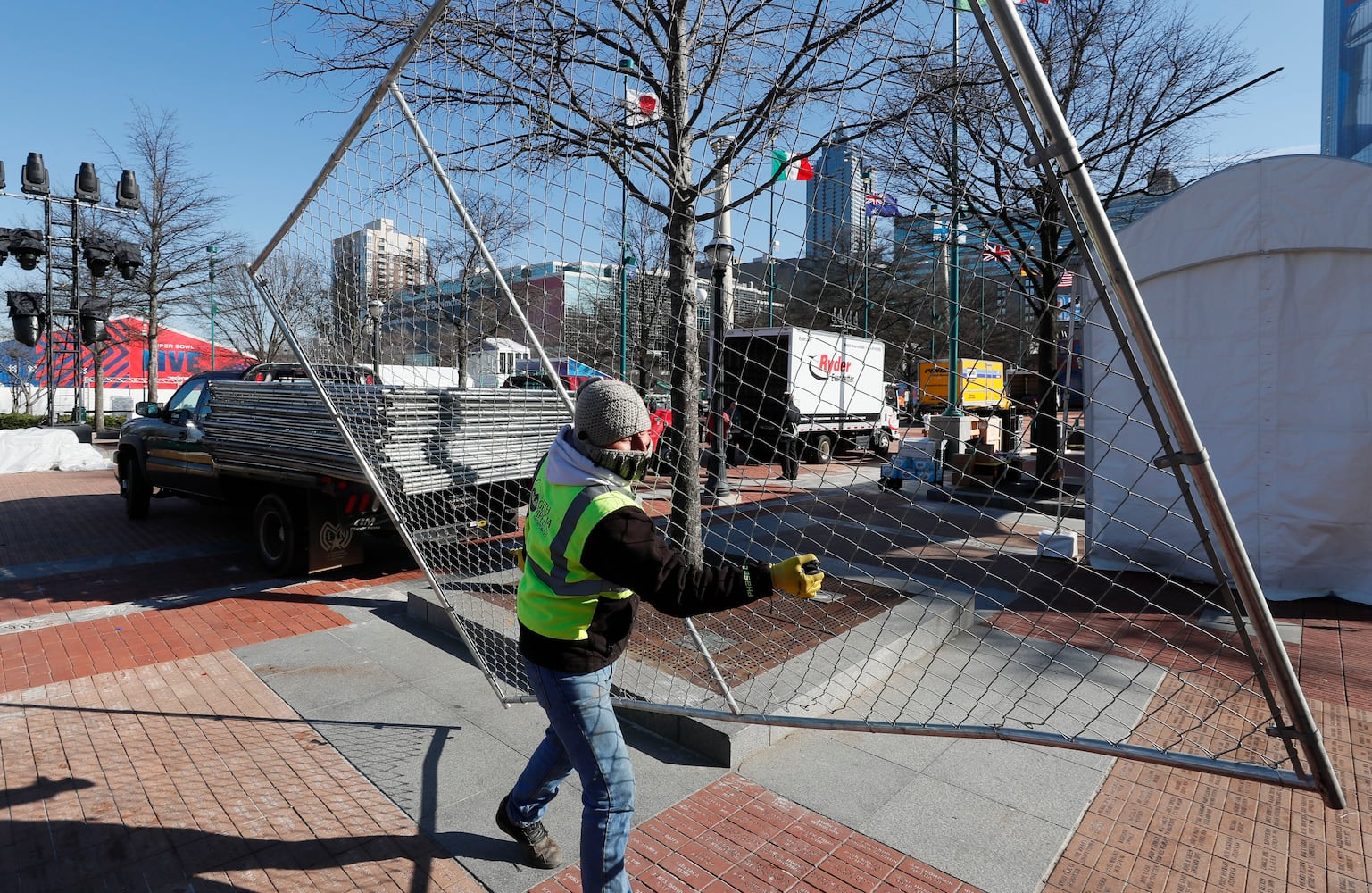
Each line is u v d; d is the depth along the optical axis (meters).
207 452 7.68
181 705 4.05
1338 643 5.15
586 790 2.21
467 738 3.67
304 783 3.23
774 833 2.89
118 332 27.42
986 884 2.60
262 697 4.14
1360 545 6.15
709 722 3.46
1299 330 6.25
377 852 2.75
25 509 10.64
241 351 30.16
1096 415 6.94
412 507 5.42
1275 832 2.93
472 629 4.79
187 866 2.66
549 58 4.40
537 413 6.62
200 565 7.44
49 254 15.66
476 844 2.81
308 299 4.84
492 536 7.32
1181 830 2.94
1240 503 6.54
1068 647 4.94
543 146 4.68
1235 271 6.48
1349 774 3.38
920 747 3.58
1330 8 81.19
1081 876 2.66
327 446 5.85
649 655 4.29
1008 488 11.55
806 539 7.87
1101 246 1.63
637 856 2.74
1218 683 4.29
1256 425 6.44
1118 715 3.89
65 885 2.56
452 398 5.73
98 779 3.26
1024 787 3.23
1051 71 10.63
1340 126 80.69
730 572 2.05
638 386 4.81
